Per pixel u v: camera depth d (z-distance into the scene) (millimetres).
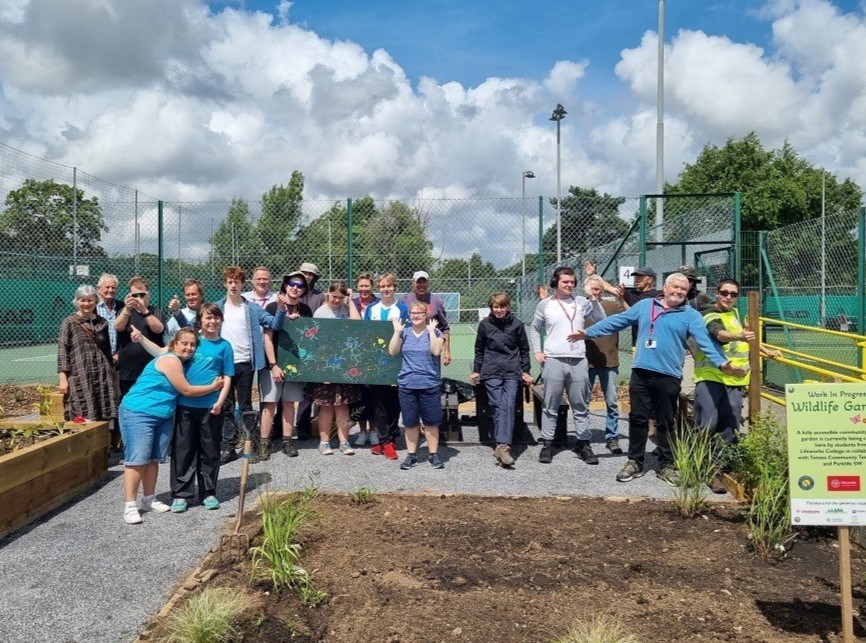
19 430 6270
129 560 4477
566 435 7977
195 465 5586
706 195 10781
